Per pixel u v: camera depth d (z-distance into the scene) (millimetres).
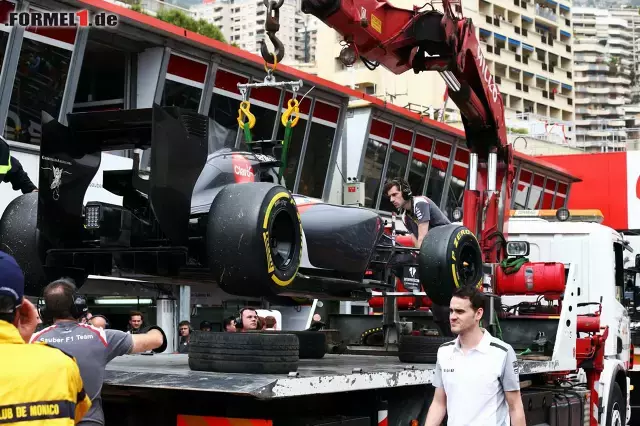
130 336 5109
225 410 5496
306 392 5160
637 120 177875
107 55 15891
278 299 6895
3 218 6410
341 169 23750
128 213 5910
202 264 5996
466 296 5445
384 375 5930
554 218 12656
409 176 25703
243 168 6273
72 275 6332
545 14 102688
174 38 15906
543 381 8891
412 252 7910
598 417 9648
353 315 9641
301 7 7457
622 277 11109
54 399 3156
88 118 5863
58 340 4883
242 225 5543
